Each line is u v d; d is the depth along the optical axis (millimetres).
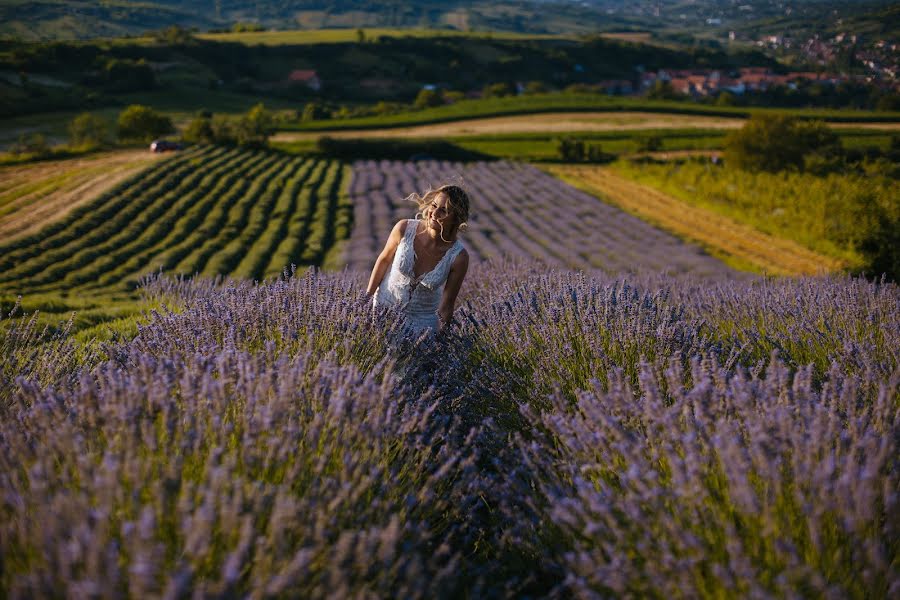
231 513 1370
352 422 2047
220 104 128125
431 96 125938
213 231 33250
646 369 2416
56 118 98562
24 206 37750
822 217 34812
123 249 29688
